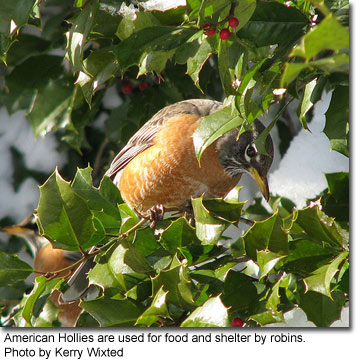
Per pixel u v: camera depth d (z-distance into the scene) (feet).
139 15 16.74
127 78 26.96
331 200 18.67
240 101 15.88
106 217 17.93
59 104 24.44
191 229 16.92
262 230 15.57
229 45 15.28
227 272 16.70
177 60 16.81
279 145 29.30
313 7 15.94
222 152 24.58
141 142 25.25
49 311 20.35
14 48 24.99
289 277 16.37
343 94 16.63
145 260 15.84
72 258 32.09
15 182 32.96
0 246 33.17
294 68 10.73
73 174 31.81
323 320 16.06
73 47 18.24
